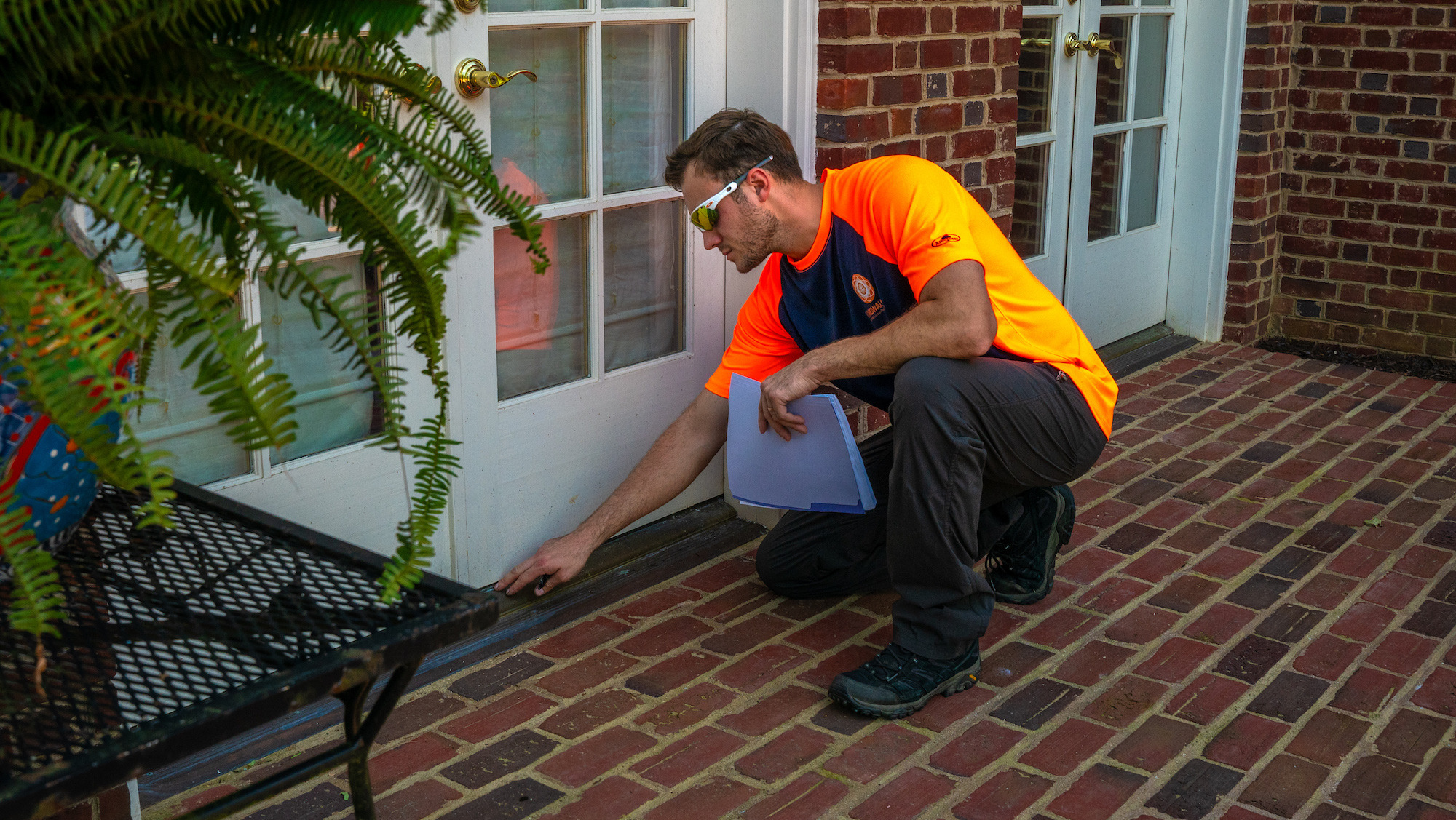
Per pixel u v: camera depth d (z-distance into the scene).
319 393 2.33
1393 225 4.62
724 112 2.24
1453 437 3.80
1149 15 4.47
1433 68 4.42
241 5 0.93
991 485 2.38
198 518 1.32
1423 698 2.30
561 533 2.80
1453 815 1.94
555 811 1.92
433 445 1.00
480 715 2.20
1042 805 1.96
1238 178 4.70
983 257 2.27
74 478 1.11
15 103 0.92
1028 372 2.24
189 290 0.87
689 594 2.70
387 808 1.92
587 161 2.69
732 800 1.96
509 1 2.48
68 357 0.80
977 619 2.24
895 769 2.05
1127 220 4.65
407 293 1.01
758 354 2.52
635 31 2.73
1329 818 1.93
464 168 1.06
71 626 1.10
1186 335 4.94
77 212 1.58
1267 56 4.53
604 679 2.33
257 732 2.12
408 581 0.95
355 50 1.05
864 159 2.86
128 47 0.92
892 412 2.17
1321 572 2.84
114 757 0.90
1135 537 3.03
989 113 3.23
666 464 2.57
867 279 2.25
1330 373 4.49
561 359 2.75
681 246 2.96
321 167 0.94
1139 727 2.19
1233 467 3.53
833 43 2.77
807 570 2.57
